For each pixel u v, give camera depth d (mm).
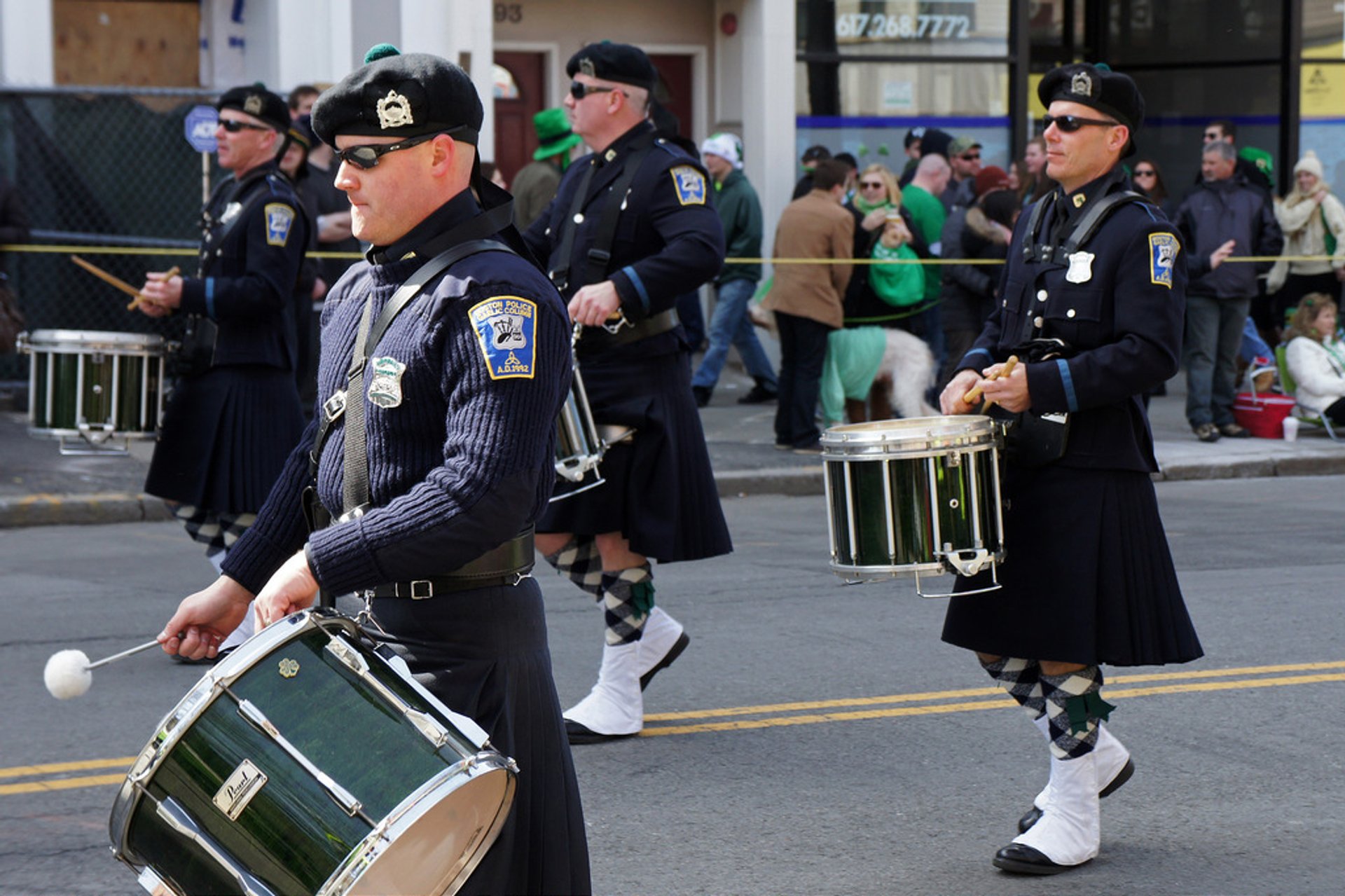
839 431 7387
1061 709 7621
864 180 21094
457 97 4926
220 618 5297
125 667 11281
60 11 23594
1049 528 7387
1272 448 21359
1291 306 24922
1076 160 7488
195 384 11156
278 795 4469
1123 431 7453
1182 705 10453
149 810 4598
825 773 9141
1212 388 22000
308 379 18703
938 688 10859
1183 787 8898
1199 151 30125
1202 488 19797
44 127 21734
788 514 18094
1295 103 29172
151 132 22172
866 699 10602
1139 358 7199
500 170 26641
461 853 4867
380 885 4676
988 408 7812
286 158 11867
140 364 11562
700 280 9320
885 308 20219
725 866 7812
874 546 7172
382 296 5016
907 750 9570
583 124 9586
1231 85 29766
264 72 23688
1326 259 23312
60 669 5113
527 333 4793
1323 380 22109
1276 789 8867
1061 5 29750
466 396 4754
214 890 4520
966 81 27328
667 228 9336
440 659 4941
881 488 7133
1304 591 13781
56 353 11375
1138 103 7496
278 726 4531
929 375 20250
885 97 26953
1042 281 7578
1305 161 24562
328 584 4652
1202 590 13820
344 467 4980
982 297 20375
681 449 9547
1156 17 30047
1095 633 7355
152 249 21938
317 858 4406
